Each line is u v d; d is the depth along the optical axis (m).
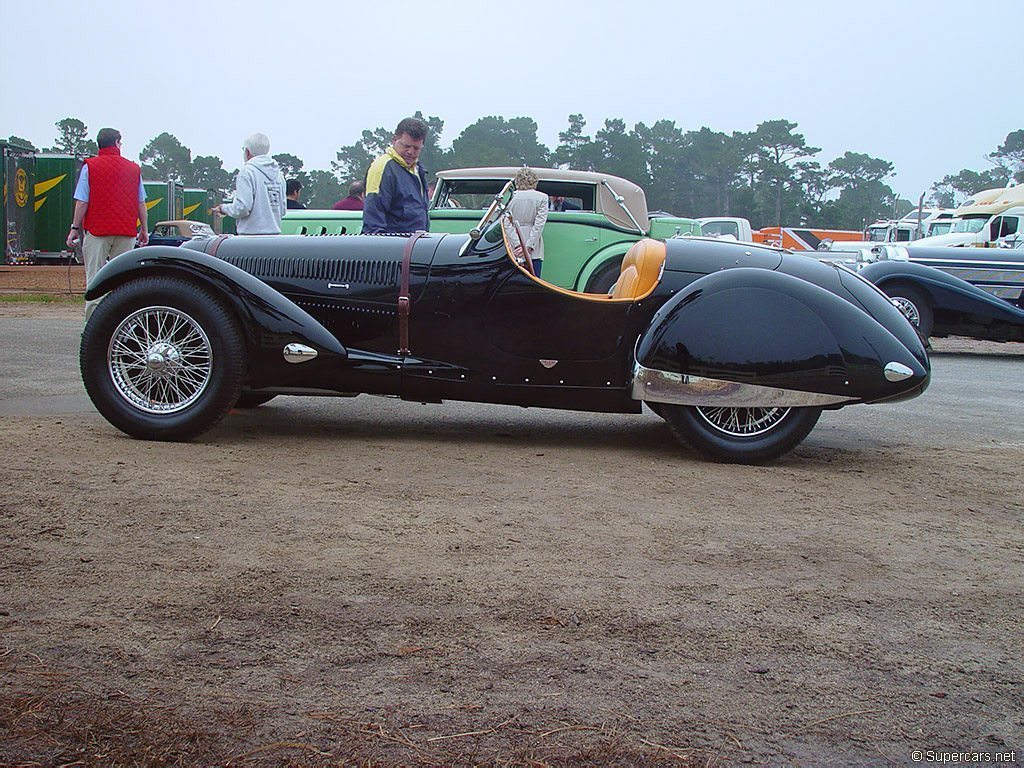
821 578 3.42
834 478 4.97
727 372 4.99
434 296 5.17
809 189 77.12
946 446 6.04
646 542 3.71
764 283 5.04
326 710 2.36
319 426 5.74
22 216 23.64
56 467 4.29
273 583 3.11
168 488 4.06
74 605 2.88
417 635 2.79
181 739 2.20
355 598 3.03
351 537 3.58
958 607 3.21
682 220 10.20
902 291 11.48
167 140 92.31
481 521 3.87
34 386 6.82
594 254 9.04
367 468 4.65
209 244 5.44
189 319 4.88
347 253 5.28
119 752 2.14
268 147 7.81
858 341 5.00
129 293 4.88
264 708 2.35
